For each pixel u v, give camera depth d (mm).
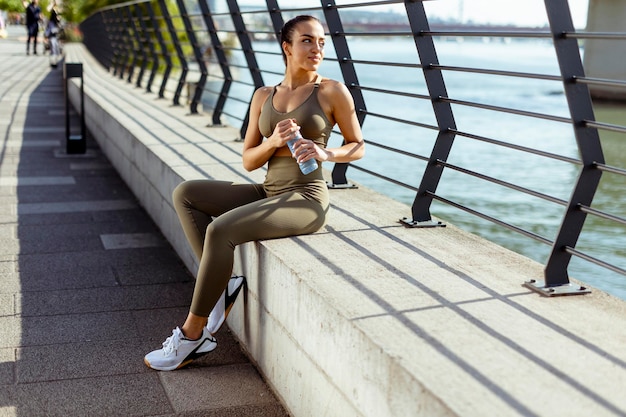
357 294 2986
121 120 8805
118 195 7820
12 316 4418
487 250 3715
